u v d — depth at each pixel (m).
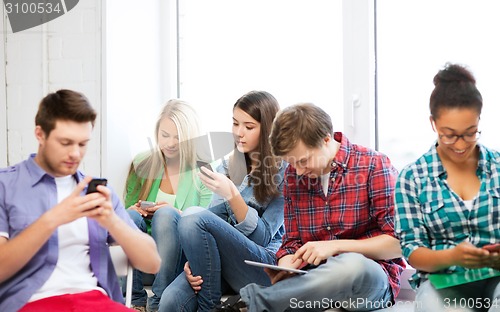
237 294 2.38
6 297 1.67
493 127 2.44
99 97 2.76
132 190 2.74
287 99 2.80
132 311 1.66
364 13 2.64
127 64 2.84
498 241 1.80
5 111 2.88
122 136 2.81
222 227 2.25
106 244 1.80
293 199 2.27
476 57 2.49
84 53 2.78
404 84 2.62
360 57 2.66
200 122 2.74
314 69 2.76
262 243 2.38
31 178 1.75
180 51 3.01
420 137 2.60
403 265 2.26
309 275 2.00
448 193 1.85
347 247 2.08
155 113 2.97
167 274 2.40
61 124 1.67
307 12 2.76
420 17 2.58
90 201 1.64
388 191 2.14
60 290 1.68
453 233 1.84
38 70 2.84
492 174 1.83
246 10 2.87
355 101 2.67
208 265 2.26
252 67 2.87
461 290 1.83
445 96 1.77
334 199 2.20
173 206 2.63
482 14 2.47
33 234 1.58
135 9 2.87
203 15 2.96
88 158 2.78
